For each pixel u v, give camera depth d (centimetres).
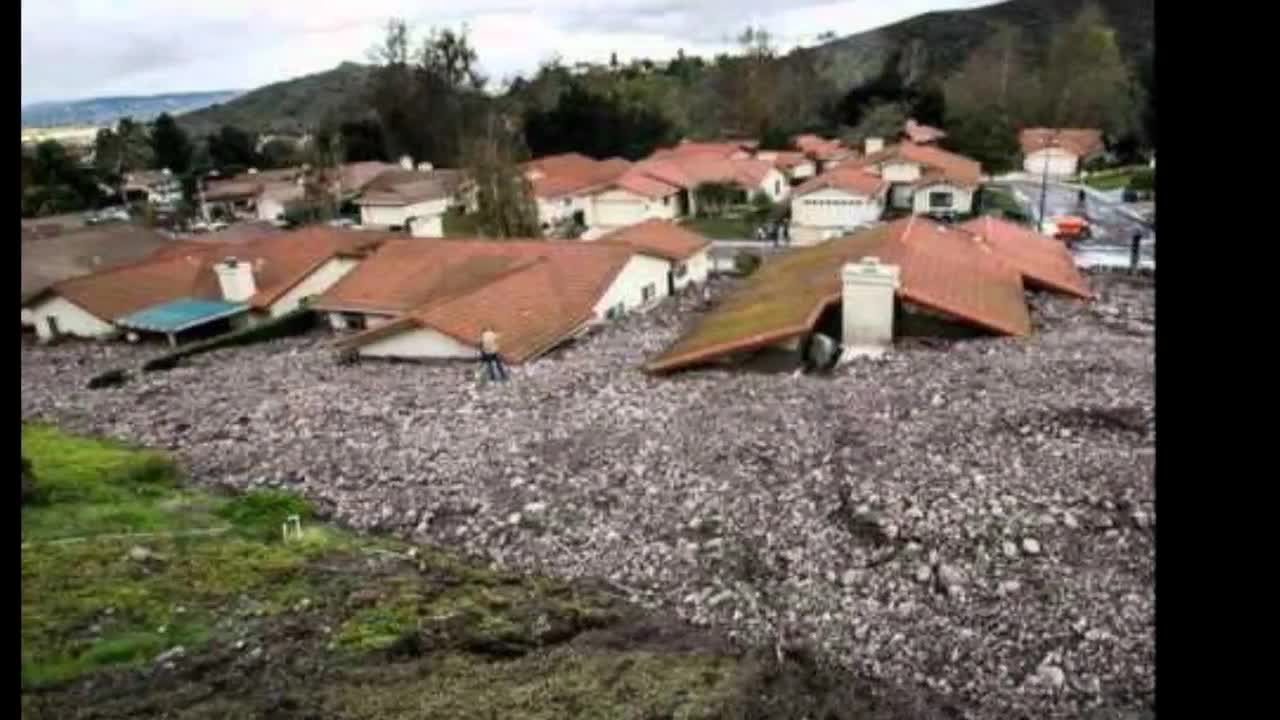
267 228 7075
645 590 1664
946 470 1869
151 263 4919
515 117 9000
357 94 12244
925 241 3412
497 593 1631
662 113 9756
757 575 1652
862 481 1864
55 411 3095
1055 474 1817
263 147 10769
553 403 2598
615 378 2795
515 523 1934
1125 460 1847
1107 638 1405
